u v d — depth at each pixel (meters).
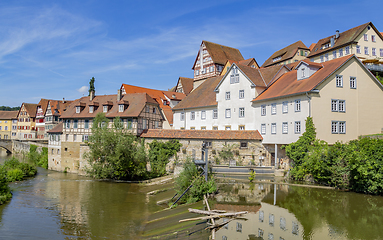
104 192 29.81
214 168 33.44
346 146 25.30
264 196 23.28
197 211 19.02
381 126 32.28
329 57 53.59
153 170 36.56
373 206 19.97
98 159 37.97
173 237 16.36
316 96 29.09
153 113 44.03
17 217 21.66
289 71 38.62
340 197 22.36
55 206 24.61
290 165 31.81
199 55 64.44
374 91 32.25
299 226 16.77
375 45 50.41
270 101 34.16
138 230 18.61
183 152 35.94
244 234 15.88
